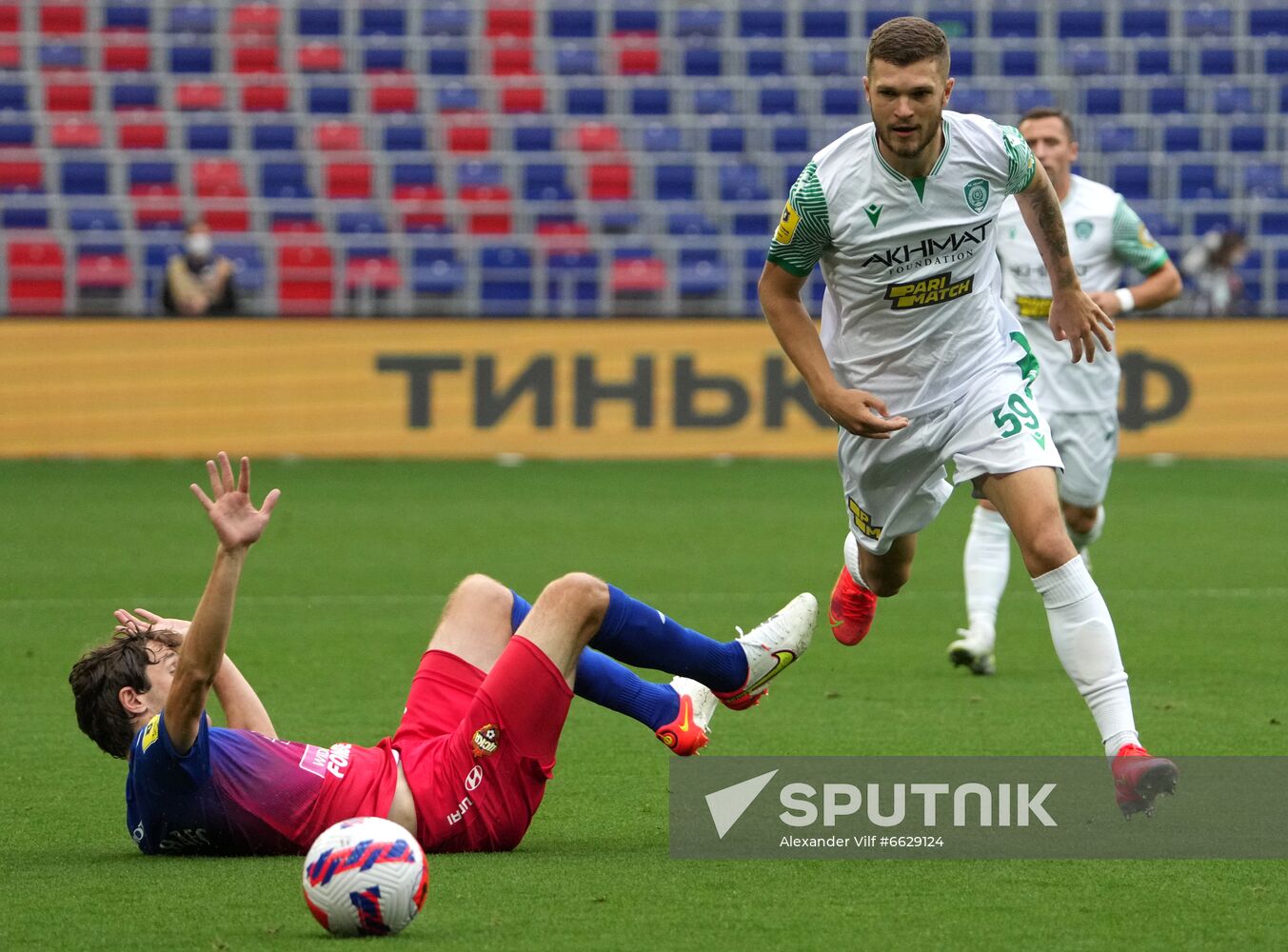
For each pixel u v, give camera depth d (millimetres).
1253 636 25906
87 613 28141
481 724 13188
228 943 10953
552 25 78438
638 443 54344
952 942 11047
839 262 15852
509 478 49312
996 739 18359
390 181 69938
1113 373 24609
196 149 71250
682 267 68188
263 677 22672
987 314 16234
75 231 66750
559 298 66688
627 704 14320
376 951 10758
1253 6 78688
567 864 13109
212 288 58062
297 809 13102
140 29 76250
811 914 11719
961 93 73938
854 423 15523
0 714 20359
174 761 12766
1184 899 12156
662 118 74062
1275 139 72938
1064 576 15133
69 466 51906
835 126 73312
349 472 50531
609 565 33594
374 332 54000
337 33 77250
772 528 39344
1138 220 24812
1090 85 74625
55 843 14125
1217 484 48625
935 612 28828
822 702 20828
